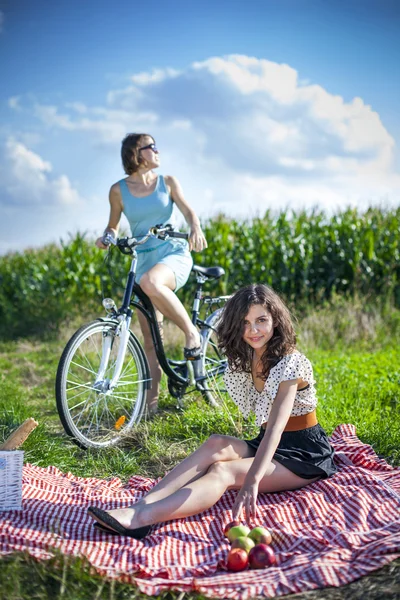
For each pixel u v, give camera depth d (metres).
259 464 2.97
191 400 5.56
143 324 5.24
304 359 3.27
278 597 2.34
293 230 12.02
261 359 3.29
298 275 11.46
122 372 5.02
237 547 2.69
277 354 3.25
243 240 11.79
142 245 5.12
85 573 2.39
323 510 3.08
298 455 3.31
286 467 3.25
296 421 3.39
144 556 2.66
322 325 9.14
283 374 3.19
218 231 12.06
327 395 5.63
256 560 2.59
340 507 3.06
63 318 11.74
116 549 2.71
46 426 5.17
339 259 11.33
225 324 3.33
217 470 3.03
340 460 3.76
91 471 4.15
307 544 2.72
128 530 2.82
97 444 4.54
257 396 3.45
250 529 2.94
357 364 7.25
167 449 4.44
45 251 16.09
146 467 4.23
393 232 11.69
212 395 5.34
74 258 13.09
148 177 5.14
